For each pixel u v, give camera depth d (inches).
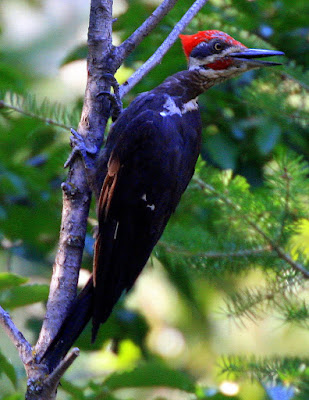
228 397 284.8
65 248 234.1
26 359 217.0
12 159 370.9
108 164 256.5
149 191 259.0
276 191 278.1
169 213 270.5
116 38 374.6
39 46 445.4
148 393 376.5
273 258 283.7
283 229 277.7
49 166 357.1
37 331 356.5
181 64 342.0
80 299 238.4
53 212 368.2
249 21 354.0
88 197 241.9
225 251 284.4
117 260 255.6
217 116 362.3
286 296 281.9
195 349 424.2
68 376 372.5
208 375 419.2
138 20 353.7
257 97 322.0
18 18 460.1
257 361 281.9
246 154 359.9
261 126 335.6
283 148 347.3
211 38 291.7
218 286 325.4
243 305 281.6
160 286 405.1
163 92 280.1
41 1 465.7
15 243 371.2
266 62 289.4
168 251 288.4
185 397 338.0
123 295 367.2
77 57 376.5
